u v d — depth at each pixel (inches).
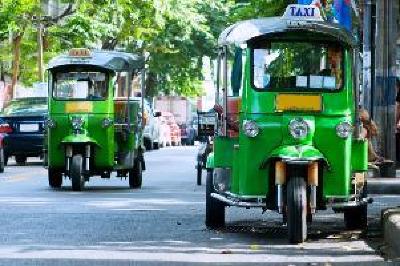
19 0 1946.4
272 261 526.3
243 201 620.1
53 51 2209.6
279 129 614.2
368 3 1188.5
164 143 2586.1
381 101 1155.3
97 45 2447.1
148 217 745.6
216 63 688.4
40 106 1560.0
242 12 1624.0
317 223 706.2
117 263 517.3
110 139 1039.6
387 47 1154.7
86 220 722.2
